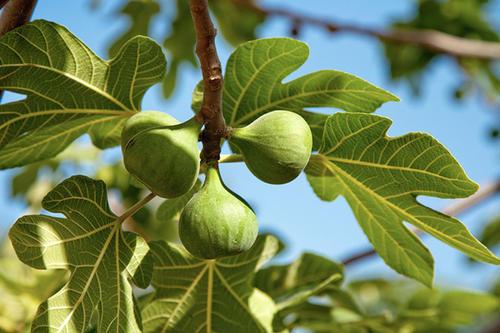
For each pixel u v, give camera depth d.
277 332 0.78
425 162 0.69
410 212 0.73
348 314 0.94
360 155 0.71
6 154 0.76
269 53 0.72
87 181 0.69
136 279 0.69
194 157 0.64
